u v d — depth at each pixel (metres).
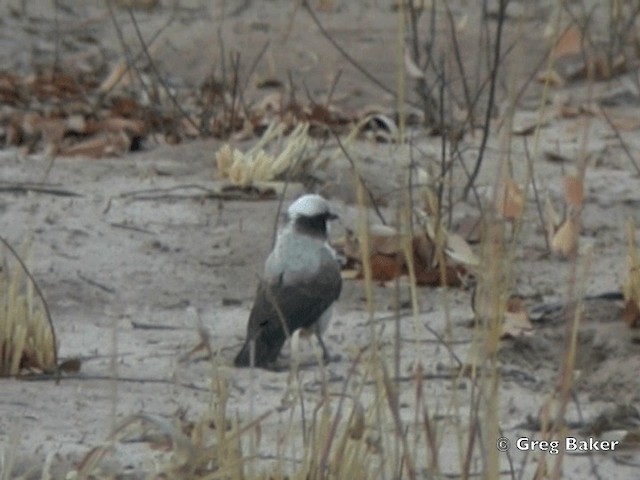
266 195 15.69
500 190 10.77
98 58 23.98
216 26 25.50
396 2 26.84
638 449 9.81
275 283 11.85
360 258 13.77
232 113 18.94
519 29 11.45
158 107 19.80
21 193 15.64
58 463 9.09
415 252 13.44
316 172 16.17
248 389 10.88
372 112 19.75
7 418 9.95
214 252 14.25
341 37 24.75
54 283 13.27
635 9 22.73
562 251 13.74
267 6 26.73
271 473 8.66
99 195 15.64
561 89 21.28
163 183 16.16
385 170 16.30
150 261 13.95
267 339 11.61
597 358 11.81
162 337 12.22
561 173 16.80
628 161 17.56
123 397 10.54
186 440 8.28
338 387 10.93
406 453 8.12
